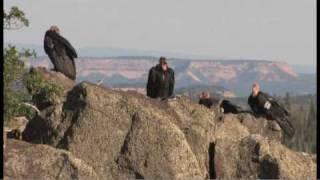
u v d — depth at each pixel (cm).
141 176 6581
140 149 6619
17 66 6350
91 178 6266
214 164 6869
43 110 6925
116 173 6631
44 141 6838
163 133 6631
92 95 6756
